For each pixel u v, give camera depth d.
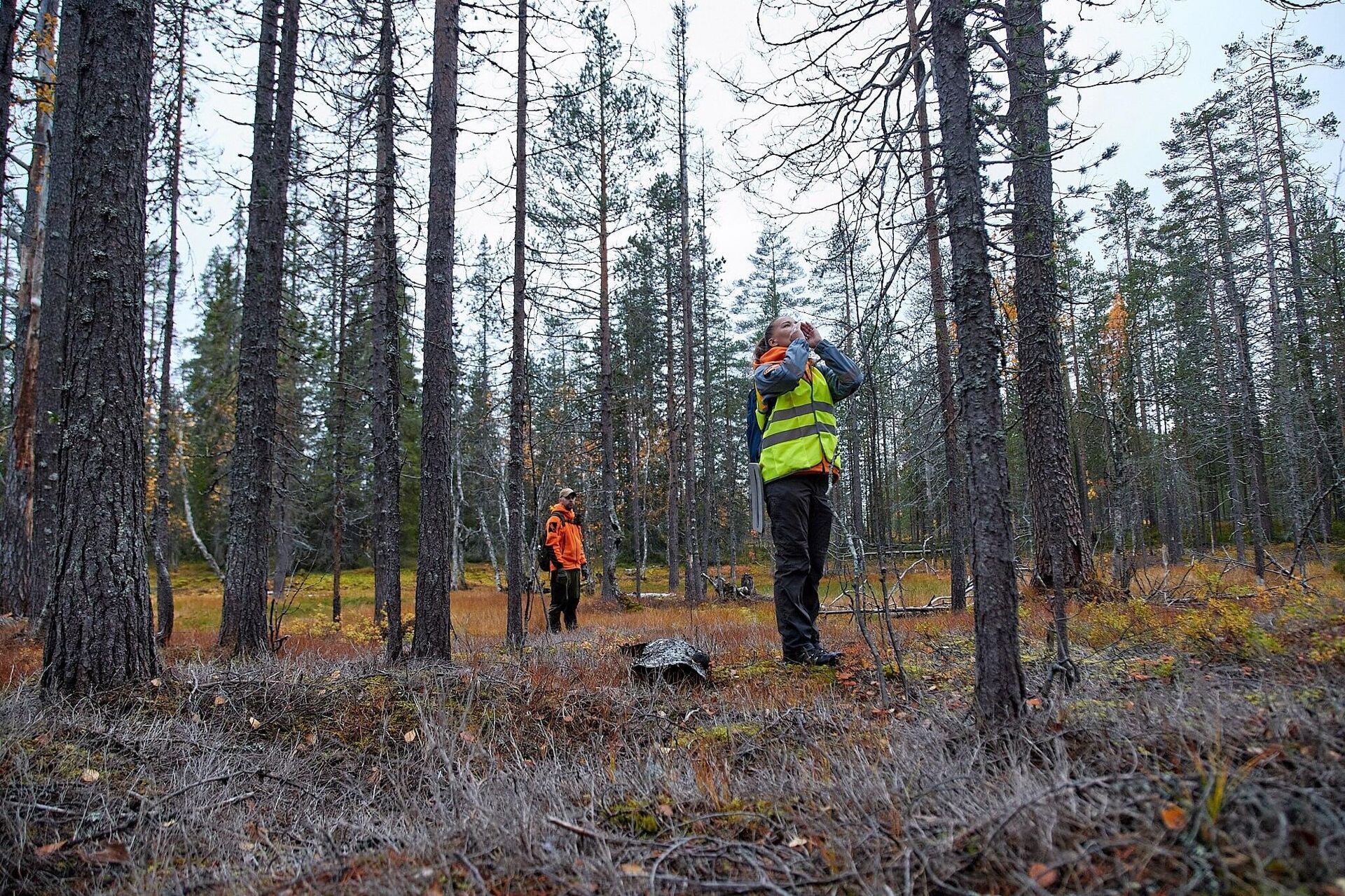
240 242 10.50
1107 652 4.78
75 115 4.99
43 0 10.54
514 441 7.69
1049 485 8.59
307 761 4.28
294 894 2.58
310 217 8.41
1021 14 4.76
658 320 25.64
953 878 2.05
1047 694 3.45
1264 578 9.87
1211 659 4.14
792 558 5.54
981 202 3.50
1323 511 17.72
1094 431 11.70
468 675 5.35
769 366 5.38
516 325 8.08
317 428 14.59
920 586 13.93
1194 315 27.88
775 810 2.77
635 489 27.88
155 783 3.79
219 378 17.88
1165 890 1.77
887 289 4.07
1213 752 2.29
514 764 4.10
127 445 4.91
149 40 5.16
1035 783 2.49
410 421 20.88
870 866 2.18
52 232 10.23
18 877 2.95
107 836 3.28
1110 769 2.53
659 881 2.32
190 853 3.18
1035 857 2.05
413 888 2.43
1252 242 25.34
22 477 11.16
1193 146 28.19
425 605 6.43
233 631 7.51
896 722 3.79
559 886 2.38
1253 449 23.09
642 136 19.03
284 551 16.17
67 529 4.78
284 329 8.73
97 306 4.85
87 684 4.66
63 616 4.71
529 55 8.16
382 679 5.31
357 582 26.70
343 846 3.12
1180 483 21.48
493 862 2.58
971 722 3.44
